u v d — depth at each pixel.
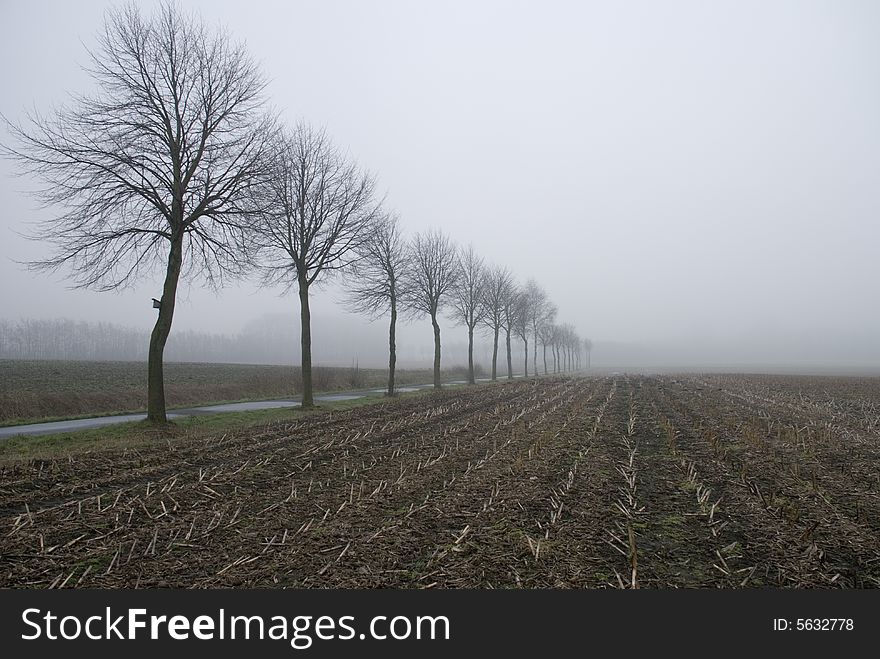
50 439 14.27
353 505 8.66
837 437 14.67
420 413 21.36
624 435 15.41
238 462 11.74
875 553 6.65
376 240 28.70
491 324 50.69
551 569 6.25
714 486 9.70
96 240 15.70
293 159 22.72
